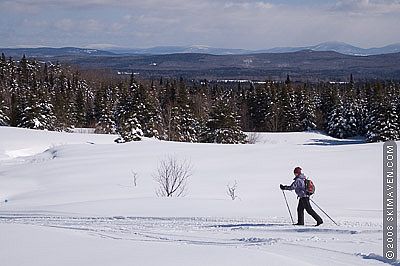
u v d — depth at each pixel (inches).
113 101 3932.1
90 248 350.6
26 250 336.8
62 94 3806.6
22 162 1712.6
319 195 951.0
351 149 1589.6
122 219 647.8
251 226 552.4
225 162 1444.4
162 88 4126.5
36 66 5049.2
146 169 1368.1
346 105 3582.7
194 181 1192.8
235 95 4443.9
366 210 735.1
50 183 1250.0
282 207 778.8
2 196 1131.9
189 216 674.2
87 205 815.1
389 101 3068.4
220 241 452.8
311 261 352.2
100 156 1605.6
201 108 3503.9
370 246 403.5
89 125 3794.3
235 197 959.6
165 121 3181.6
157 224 585.3
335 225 541.0
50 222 633.0
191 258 316.8
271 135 3390.7
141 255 326.0
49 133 2437.3
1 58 4719.5
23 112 2930.6
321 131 3745.1
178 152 1644.9
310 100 3838.6
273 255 331.6
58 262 301.6
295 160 1434.5
